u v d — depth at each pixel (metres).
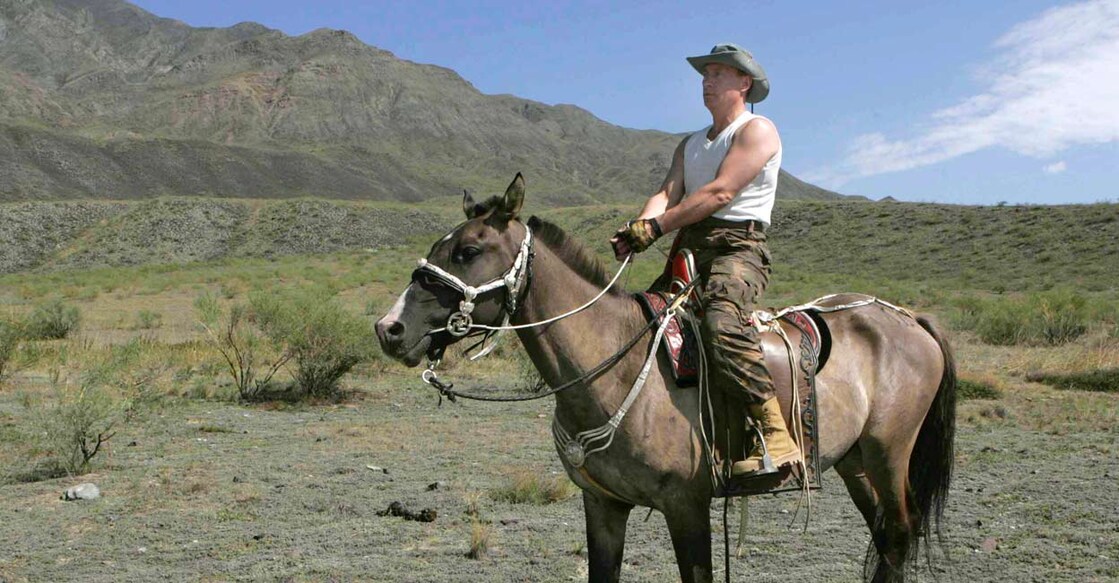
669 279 5.05
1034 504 8.41
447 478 9.84
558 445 4.76
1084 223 52.03
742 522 5.14
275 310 16.83
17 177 189.38
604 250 71.81
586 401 4.55
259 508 8.67
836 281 48.84
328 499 8.91
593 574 4.77
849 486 5.70
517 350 17.33
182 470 10.23
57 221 97.38
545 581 6.53
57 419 10.52
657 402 4.54
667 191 5.12
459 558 7.09
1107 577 6.43
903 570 5.41
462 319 4.33
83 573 6.87
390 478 9.88
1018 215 57.25
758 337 4.69
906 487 5.48
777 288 44.06
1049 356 19.36
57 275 64.50
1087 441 11.41
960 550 7.08
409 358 4.31
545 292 4.56
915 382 5.43
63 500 9.03
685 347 4.63
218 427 12.88
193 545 7.55
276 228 98.06
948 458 5.71
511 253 4.45
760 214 4.85
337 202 107.75
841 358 5.22
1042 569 6.61
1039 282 44.28
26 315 27.06
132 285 50.53
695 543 4.57
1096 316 27.03
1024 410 13.66
